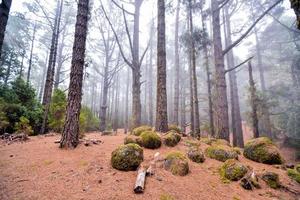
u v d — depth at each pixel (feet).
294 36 60.75
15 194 10.80
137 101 39.96
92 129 56.03
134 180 12.94
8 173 13.47
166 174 14.12
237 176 14.49
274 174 14.82
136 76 41.29
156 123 26.99
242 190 13.23
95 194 11.04
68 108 19.79
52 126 36.76
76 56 20.76
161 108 26.96
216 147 19.62
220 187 13.38
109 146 20.38
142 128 25.23
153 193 11.57
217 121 34.09
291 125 62.75
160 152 18.34
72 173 13.50
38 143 22.22
